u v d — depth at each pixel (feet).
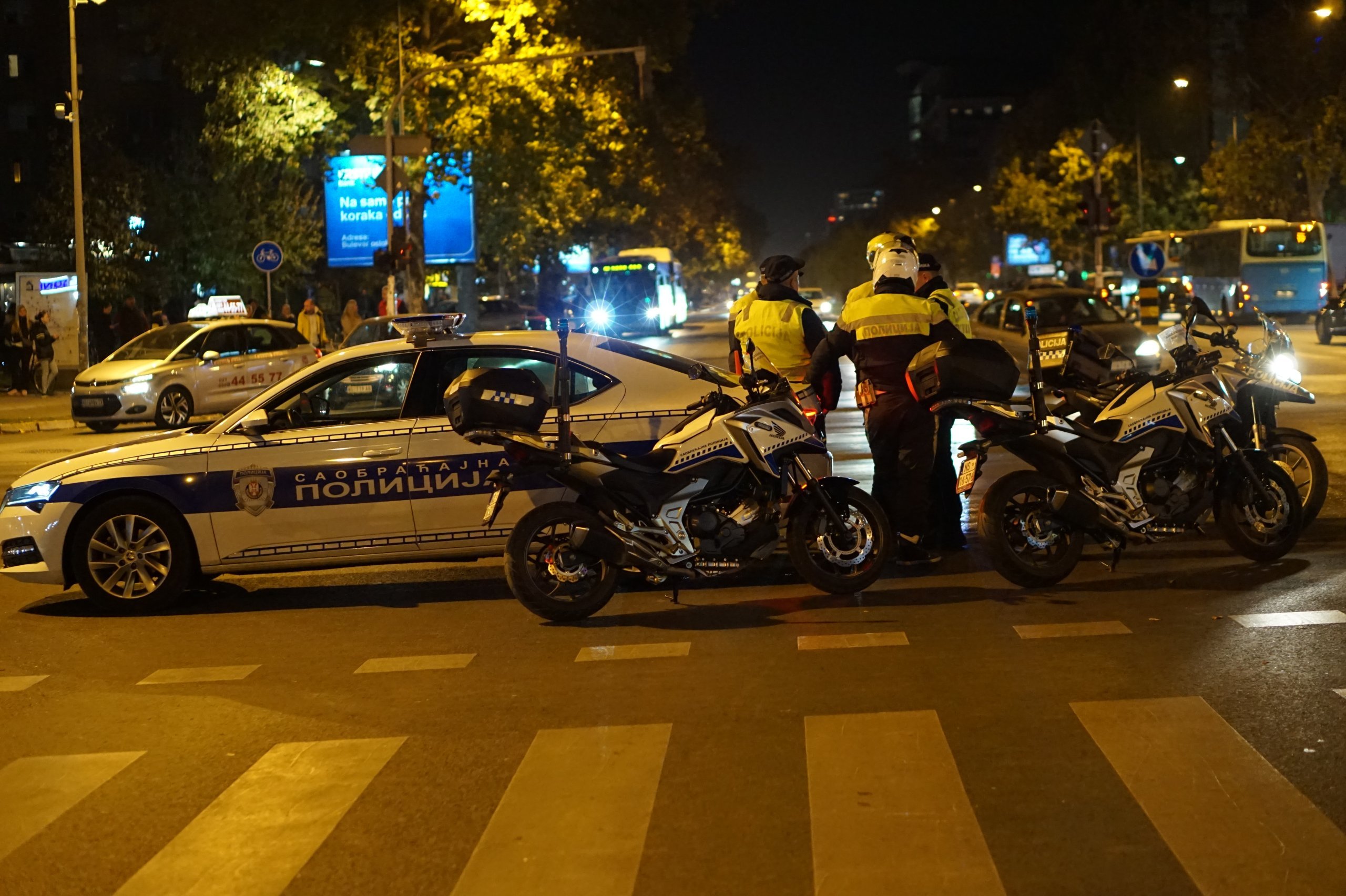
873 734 19.40
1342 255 188.34
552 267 203.82
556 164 135.64
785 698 21.43
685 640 25.59
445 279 154.40
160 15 126.41
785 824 16.16
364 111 128.26
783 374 32.60
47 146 219.41
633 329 187.62
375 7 119.14
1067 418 28.94
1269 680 21.24
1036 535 28.09
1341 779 16.90
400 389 30.40
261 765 19.42
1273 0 203.92
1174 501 28.76
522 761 19.01
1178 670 22.02
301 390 30.45
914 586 29.22
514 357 30.42
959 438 54.70
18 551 30.09
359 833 16.56
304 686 23.59
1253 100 209.15
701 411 27.84
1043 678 21.88
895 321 29.96
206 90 209.05
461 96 119.75
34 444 69.67
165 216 140.77
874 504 28.37
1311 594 26.91
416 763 19.13
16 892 15.28
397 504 29.81
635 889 14.53
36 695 23.80
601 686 22.71
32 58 218.18
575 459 26.84
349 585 32.55
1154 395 28.60
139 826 17.19
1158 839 15.28
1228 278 176.14
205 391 77.36
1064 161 258.37
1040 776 17.40
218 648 26.76
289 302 158.51
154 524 29.99
